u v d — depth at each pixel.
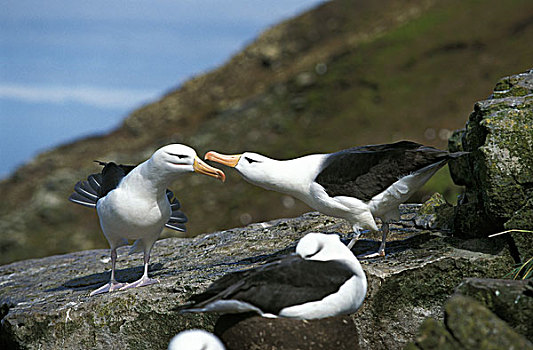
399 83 45.28
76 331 9.94
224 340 7.45
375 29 57.75
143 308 9.76
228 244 12.86
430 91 43.03
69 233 40.12
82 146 56.12
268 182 9.91
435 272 9.32
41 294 11.41
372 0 64.75
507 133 9.24
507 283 7.63
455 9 52.75
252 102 51.97
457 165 11.62
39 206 43.38
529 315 7.40
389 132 40.62
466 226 10.25
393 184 9.43
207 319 9.47
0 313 11.37
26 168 52.97
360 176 9.50
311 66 52.81
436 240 10.49
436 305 9.34
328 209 9.79
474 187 10.88
